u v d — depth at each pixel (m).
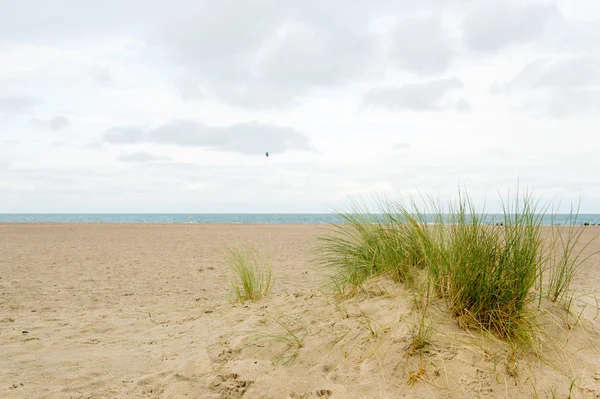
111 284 7.95
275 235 19.84
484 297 3.25
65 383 3.20
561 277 3.68
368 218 5.00
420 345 3.05
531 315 3.24
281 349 3.50
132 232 22.53
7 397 2.92
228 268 9.82
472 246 3.38
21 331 4.76
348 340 3.42
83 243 16.08
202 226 29.97
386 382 2.86
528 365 2.89
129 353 3.91
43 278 8.59
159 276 8.80
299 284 7.36
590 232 19.55
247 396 2.90
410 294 3.87
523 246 3.35
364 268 4.67
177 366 3.48
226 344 3.83
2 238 18.14
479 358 2.94
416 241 4.34
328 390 2.83
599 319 3.53
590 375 2.81
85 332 4.73
